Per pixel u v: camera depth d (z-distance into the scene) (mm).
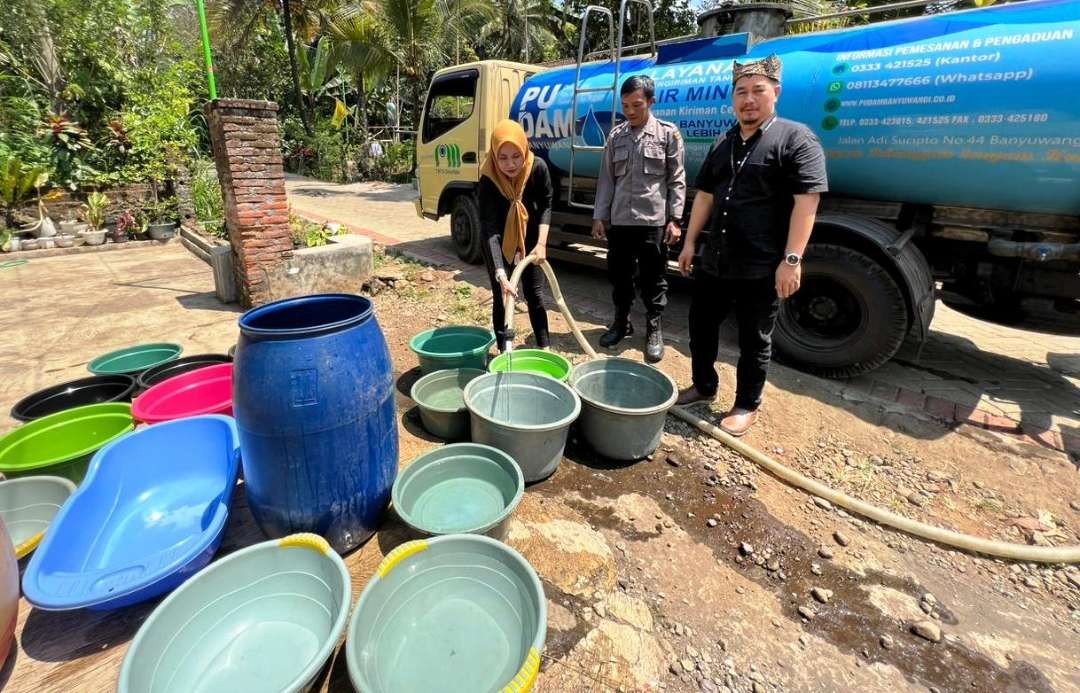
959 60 2801
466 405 2375
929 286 3244
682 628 1746
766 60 2266
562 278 5746
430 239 7434
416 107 14938
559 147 4930
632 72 4352
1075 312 3100
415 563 1624
